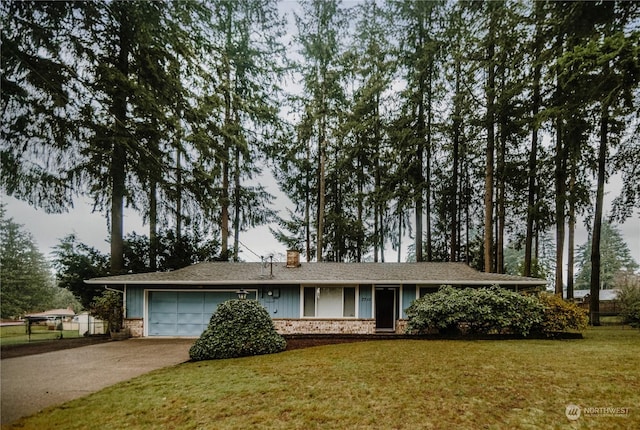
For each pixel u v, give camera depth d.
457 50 18.48
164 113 14.07
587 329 15.01
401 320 14.59
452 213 22.34
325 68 22.58
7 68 9.60
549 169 18.66
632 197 15.75
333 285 15.01
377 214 23.98
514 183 19.50
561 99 11.62
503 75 17.80
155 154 14.93
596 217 17.31
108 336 14.82
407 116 21.02
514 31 14.23
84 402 5.72
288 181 24.88
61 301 44.59
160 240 18.58
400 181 20.98
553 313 12.18
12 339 14.20
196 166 16.48
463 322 12.40
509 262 49.41
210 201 17.34
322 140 23.08
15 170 10.50
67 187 12.30
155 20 12.26
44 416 5.12
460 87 20.22
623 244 53.72
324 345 11.39
